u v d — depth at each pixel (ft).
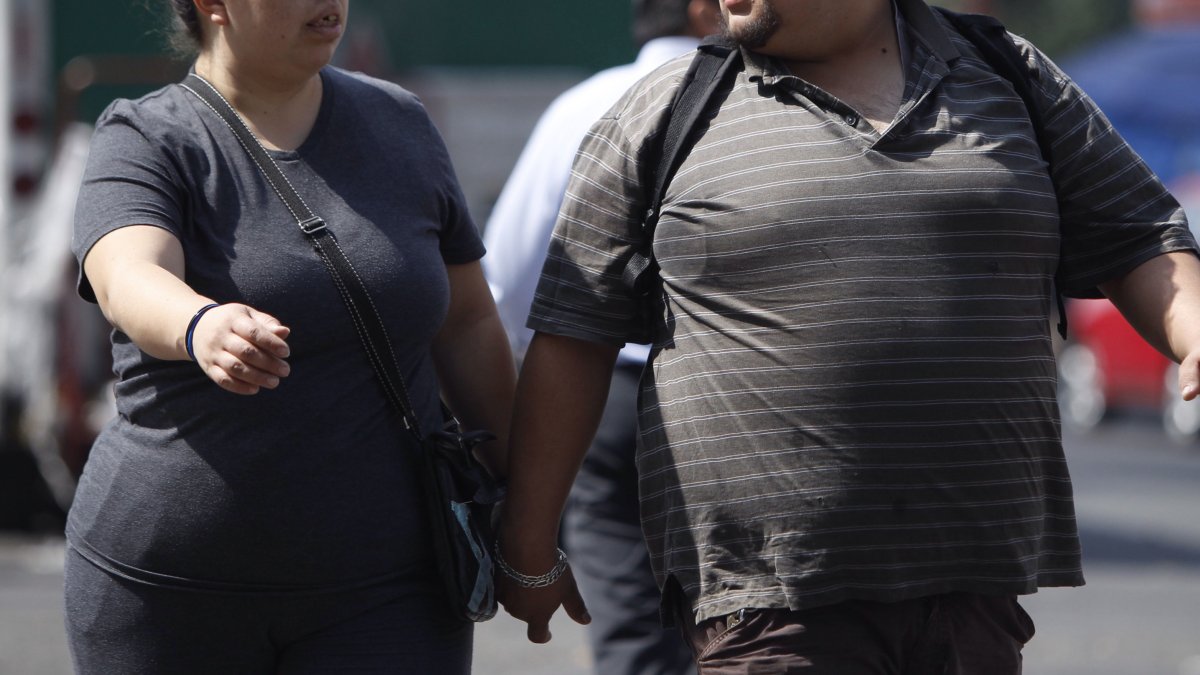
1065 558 37.83
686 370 37.11
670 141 37.60
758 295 35.96
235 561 36.60
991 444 35.55
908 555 35.40
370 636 37.50
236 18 36.70
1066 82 38.11
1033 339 36.37
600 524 52.39
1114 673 80.74
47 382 110.52
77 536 37.86
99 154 36.88
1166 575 111.45
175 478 36.55
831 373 35.32
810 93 36.50
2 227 113.91
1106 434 207.82
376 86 39.99
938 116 36.22
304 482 36.63
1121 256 37.78
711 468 36.52
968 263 35.50
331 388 36.99
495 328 42.19
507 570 41.01
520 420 40.22
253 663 37.86
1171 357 37.14
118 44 117.70
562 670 79.66
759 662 36.01
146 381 36.94
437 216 39.52
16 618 88.89
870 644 35.81
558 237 39.42
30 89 116.88
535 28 125.08
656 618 51.85
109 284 34.83
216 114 37.42
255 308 36.40
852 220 35.42
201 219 36.60
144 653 37.22
